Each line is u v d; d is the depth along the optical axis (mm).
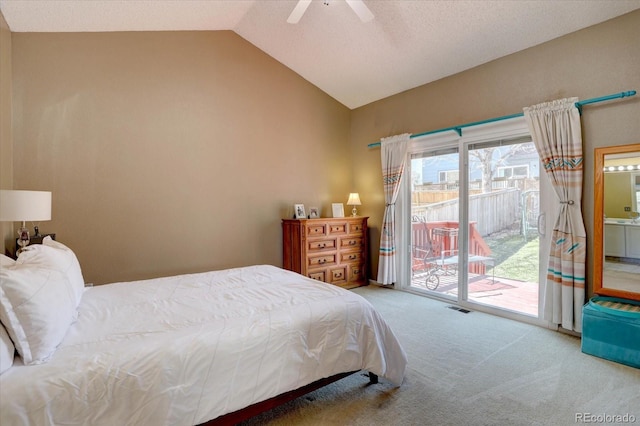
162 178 3553
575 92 2889
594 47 2779
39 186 2959
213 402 1422
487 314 3492
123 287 2311
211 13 3436
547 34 3000
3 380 1124
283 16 3621
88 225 3176
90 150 3176
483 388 2070
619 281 2678
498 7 2869
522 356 2506
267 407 1666
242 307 1873
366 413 1830
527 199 3268
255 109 4207
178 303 1952
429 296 4164
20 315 1231
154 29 3469
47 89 2988
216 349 1465
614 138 2691
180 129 3656
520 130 3271
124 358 1307
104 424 1204
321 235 4262
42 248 1814
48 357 1273
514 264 3369
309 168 4730
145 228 3461
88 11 2822
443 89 3943
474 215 3705
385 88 4453
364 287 4664
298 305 1902
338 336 1868
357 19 3424
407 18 3238
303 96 4660
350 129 5145
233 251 4043
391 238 4461
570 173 2854
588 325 2541
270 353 1603
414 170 4383
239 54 4070
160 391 1306
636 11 2576
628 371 2268
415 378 2197
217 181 3910
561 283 2918
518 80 3270
